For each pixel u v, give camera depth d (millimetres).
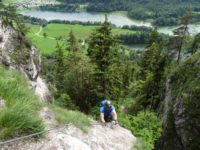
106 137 8664
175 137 23203
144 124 16094
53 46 149000
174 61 40875
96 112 24125
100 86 25750
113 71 25703
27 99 6711
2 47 15984
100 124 9578
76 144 6328
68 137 6453
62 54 42219
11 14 34875
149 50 44062
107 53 25359
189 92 22766
